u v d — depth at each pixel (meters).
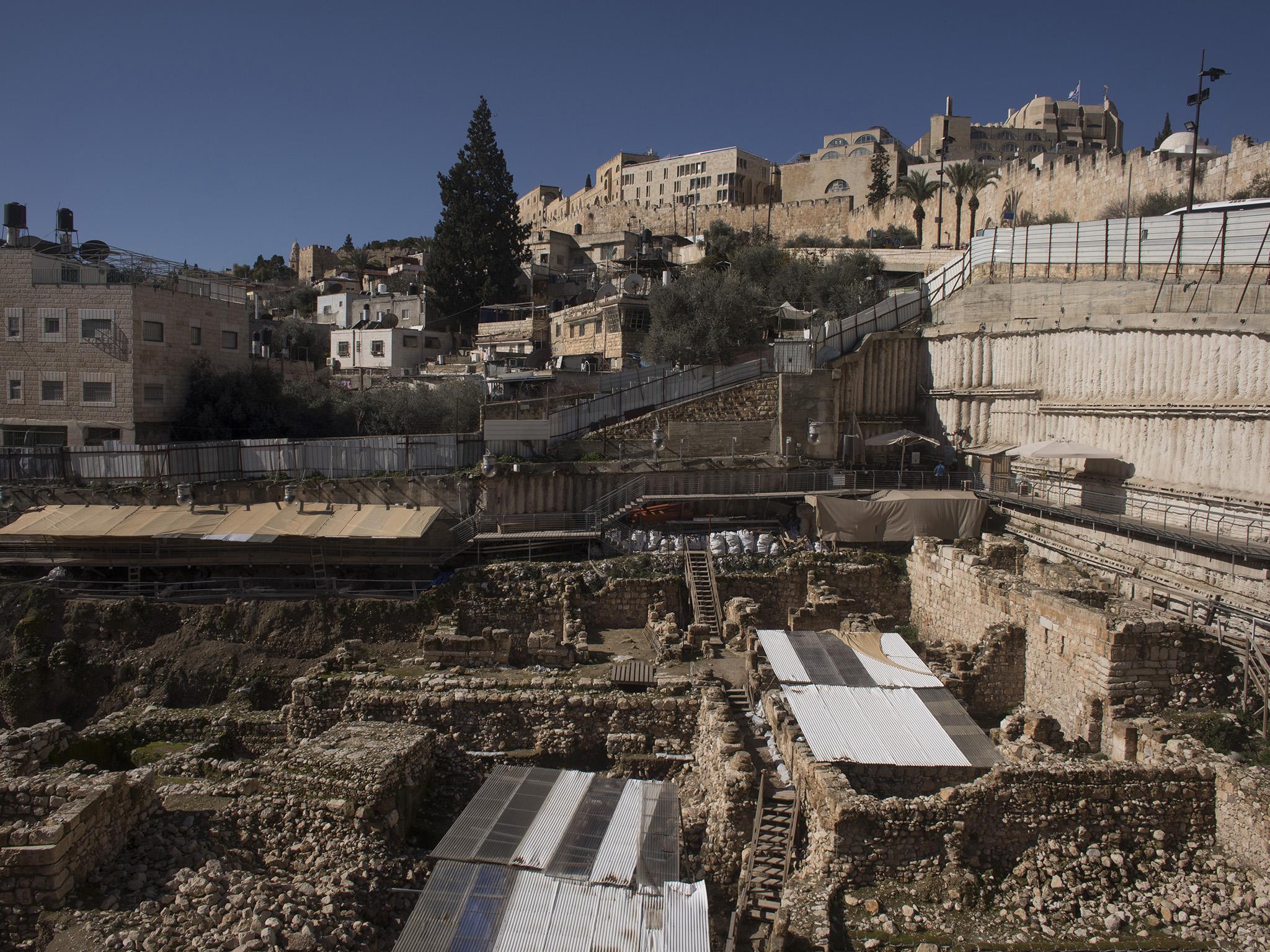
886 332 48.62
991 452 42.03
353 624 33.47
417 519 36.09
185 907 16.09
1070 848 19.58
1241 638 24.16
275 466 40.41
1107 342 38.41
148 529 34.94
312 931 15.95
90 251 48.06
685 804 23.78
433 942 16.11
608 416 45.09
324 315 92.94
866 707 24.12
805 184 134.50
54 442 45.75
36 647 32.75
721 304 54.59
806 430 43.44
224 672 32.50
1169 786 20.06
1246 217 38.22
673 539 38.16
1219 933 17.67
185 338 48.69
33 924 15.62
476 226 84.06
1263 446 30.78
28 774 20.97
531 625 34.22
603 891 17.31
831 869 19.03
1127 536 32.44
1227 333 32.84
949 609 33.19
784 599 35.88
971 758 21.69
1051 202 77.69
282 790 20.94
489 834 19.16
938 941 17.34
